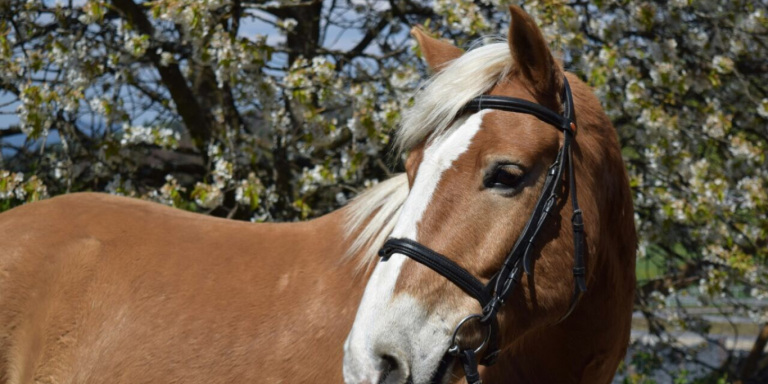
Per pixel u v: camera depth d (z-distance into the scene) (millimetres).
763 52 4469
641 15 3938
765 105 4109
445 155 1571
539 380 1880
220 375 1917
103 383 1976
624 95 4234
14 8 3949
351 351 1457
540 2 3730
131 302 2031
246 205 4312
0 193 3621
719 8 4316
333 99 3908
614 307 1856
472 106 1627
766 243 4531
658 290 5039
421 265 1502
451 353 1493
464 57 1700
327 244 2043
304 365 1882
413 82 3982
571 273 1636
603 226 1792
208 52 3770
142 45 3791
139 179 4477
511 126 1586
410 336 1466
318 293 1946
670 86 3982
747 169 4211
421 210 1543
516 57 1640
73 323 2037
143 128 3932
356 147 3961
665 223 4070
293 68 3934
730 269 4320
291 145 4340
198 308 1994
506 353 1876
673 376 5859
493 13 4215
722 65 4082
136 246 2131
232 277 2037
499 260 1538
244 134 4293
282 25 4145
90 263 2098
